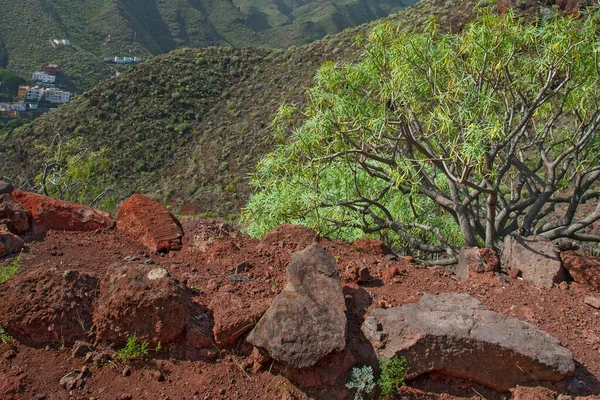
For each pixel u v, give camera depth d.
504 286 3.57
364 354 2.63
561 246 4.98
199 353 2.69
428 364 2.58
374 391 2.51
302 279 2.79
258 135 28.20
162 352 2.69
